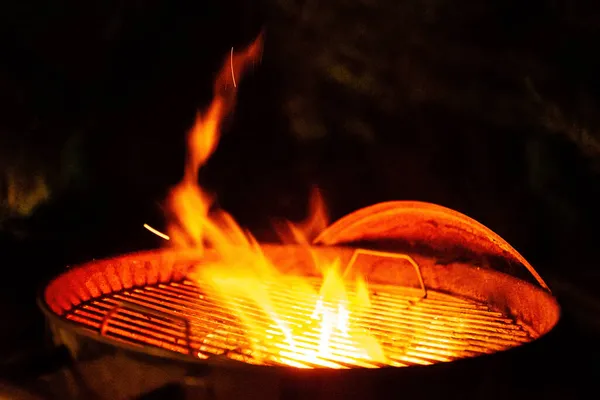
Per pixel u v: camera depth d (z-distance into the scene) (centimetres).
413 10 190
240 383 100
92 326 132
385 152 212
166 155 218
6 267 199
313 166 224
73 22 192
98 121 204
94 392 113
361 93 207
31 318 178
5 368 141
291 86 215
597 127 176
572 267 197
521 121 190
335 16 200
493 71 187
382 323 143
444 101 196
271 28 209
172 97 211
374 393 99
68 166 203
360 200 223
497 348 129
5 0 187
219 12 206
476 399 105
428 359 122
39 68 194
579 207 194
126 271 159
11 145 195
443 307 156
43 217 208
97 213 215
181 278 170
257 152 227
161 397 104
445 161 208
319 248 177
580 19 172
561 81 178
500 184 202
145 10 197
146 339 127
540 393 150
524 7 179
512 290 150
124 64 201
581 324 178
